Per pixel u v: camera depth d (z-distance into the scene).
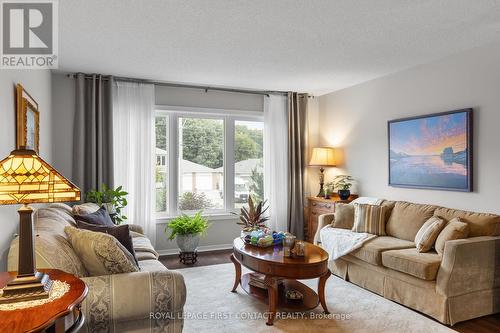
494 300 2.97
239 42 3.35
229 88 5.36
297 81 4.93
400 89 4.40
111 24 2.90
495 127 3.36
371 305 3.13
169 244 5.05
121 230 2.54
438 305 2.83
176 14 2.72
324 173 5.87
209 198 5.39
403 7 2.62
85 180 4.47
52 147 4.32
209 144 5.40
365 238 3.72
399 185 4.36
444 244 2.90
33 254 1.40
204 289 3.52
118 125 4.68
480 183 3.49
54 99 4.42
